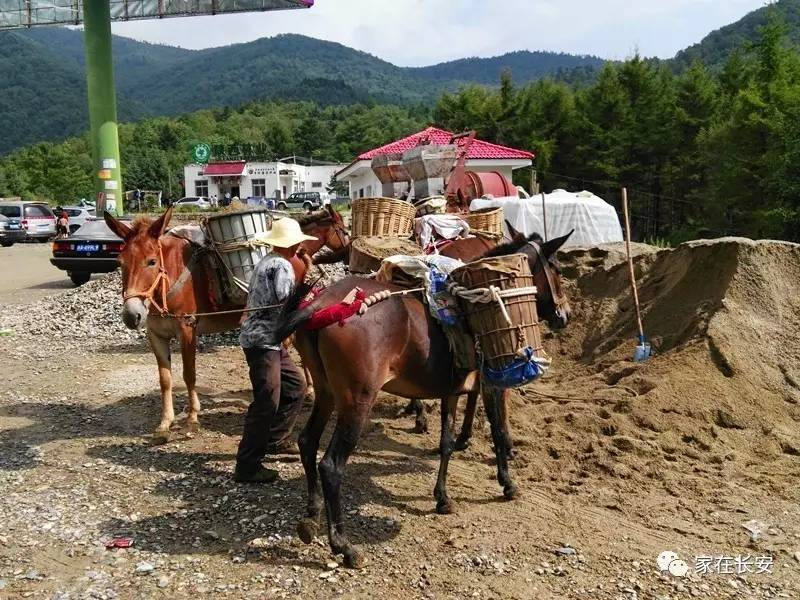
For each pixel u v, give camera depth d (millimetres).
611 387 8055
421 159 9281
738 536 5293
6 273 22719
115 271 18250
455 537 5262
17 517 5621
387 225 7375
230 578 4734
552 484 6230
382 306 5074
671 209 41594
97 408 8586
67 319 13758
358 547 5141
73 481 6352
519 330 5258
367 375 4895
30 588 4613
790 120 26625
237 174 73438
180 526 5480
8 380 9852
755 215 28375
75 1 30641
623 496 5934
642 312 9312
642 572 4816
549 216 15188
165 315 6992
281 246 5883
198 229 7602
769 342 8023
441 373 5387
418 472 6574
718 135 31625
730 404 7281
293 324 4875
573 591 4594
